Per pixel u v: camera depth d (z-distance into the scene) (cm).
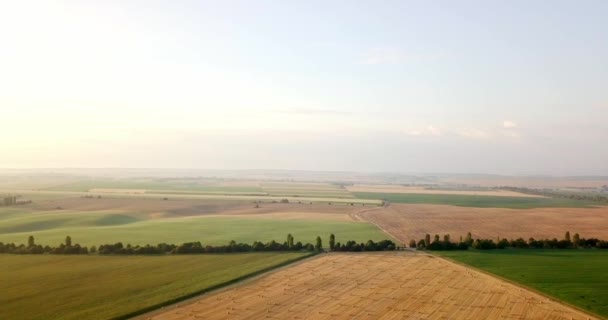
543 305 5375
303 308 5222
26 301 5359
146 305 5181
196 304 5338
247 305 5309
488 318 4912
